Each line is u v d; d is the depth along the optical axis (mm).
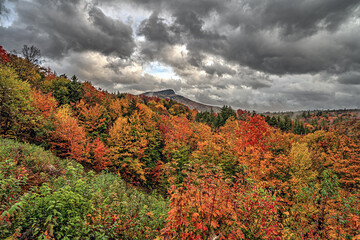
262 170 17688
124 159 26781
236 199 5715
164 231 4516
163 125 41719
